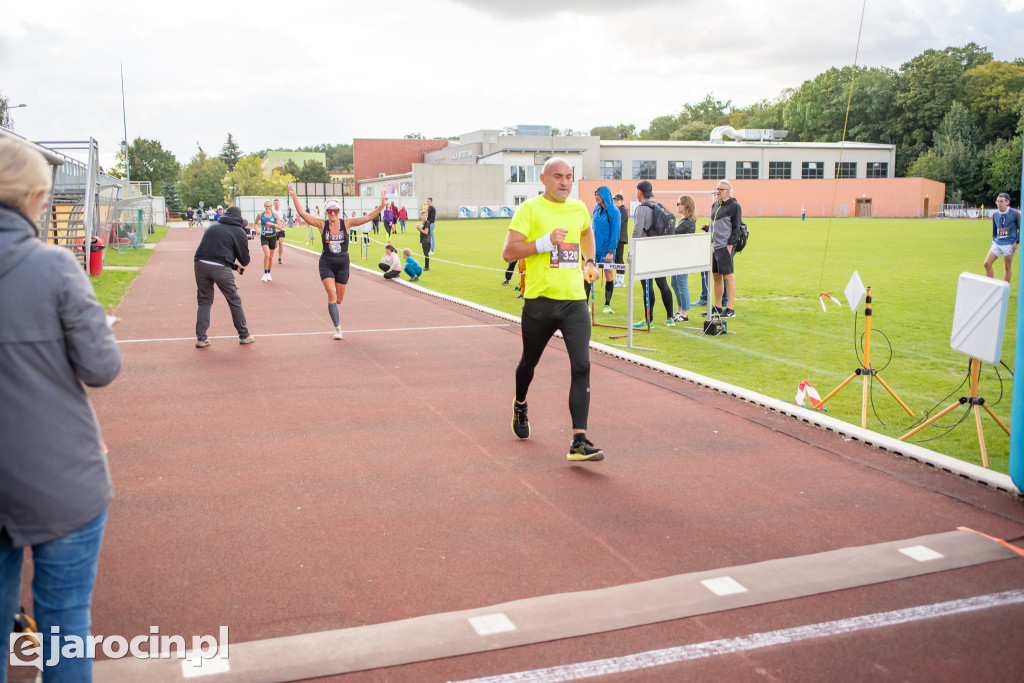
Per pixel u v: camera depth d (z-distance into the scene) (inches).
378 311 520.1
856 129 3565.5
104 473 96.8
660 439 237.8
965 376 323.9
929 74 3267.7
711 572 151.0
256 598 140.6
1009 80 3053.6
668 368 326.3
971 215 2842.0
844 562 155.1
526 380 230.1
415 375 326.0
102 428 248.2
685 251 403.9
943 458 211.2
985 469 203.0
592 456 207.3
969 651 124.4
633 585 145.7
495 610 136.4
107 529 170.4
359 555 158.6
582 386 211.0
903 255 976.9
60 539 92.4
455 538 166.9
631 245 371.6
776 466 213.3
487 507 184.2
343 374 327.9
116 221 1253.1
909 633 129.6
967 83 3189.0
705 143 3125.0
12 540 90.5
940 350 378.3
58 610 94.2
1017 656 123.0
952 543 163.8
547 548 162.1
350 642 126.2
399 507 183.9
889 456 221.0
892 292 601.0
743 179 3036.4
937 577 149.1
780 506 184.9
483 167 2691.9
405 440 236.5
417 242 1284.4
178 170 4146.2
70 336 90.8
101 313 94.5
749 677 117.2
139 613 135.1
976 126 3159.5
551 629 130.1
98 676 116.1
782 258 939.3
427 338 414.6
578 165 2898.6
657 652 123.7
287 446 230.4
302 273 807.1
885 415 268.7
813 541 165.3
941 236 1446.9
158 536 167.0
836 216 2955.2
